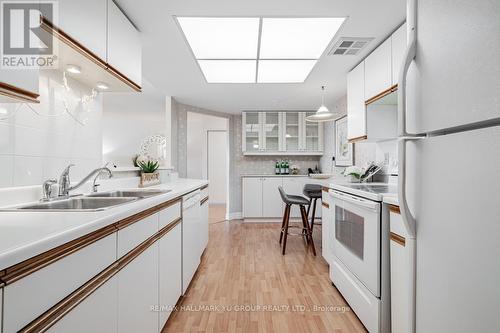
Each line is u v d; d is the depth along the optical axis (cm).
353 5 168
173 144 396
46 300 63
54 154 144
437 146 79
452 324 74
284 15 179
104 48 144
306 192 341
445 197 76
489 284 63
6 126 115
